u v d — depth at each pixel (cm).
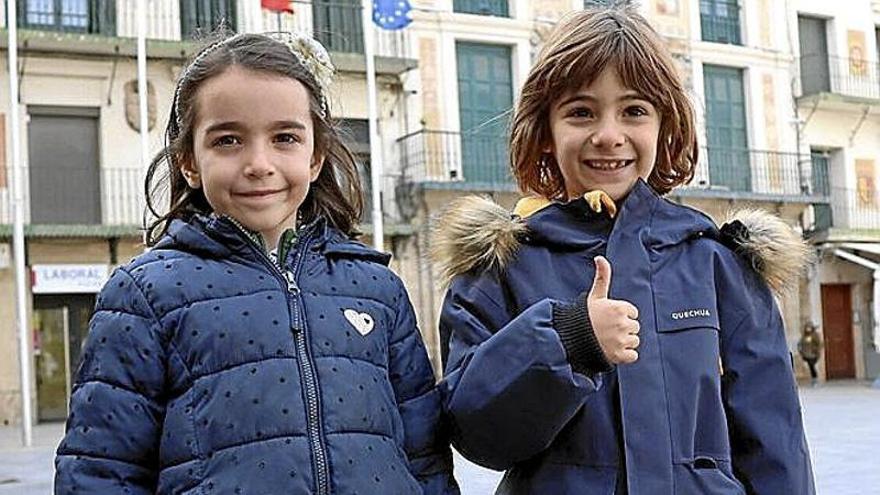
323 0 2164
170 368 237
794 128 2639
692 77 2503
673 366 262
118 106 2005
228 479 226
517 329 244
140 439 235
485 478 1016
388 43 2191
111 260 1986
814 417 1636
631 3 324
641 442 255
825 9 2697
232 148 250
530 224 278
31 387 1895
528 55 2316
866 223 2702
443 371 280
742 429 270
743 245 283
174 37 2045
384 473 239
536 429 246
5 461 1329
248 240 250
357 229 288
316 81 269
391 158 2200
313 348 242
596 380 245
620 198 282
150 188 279
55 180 1959
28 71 1941
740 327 276
